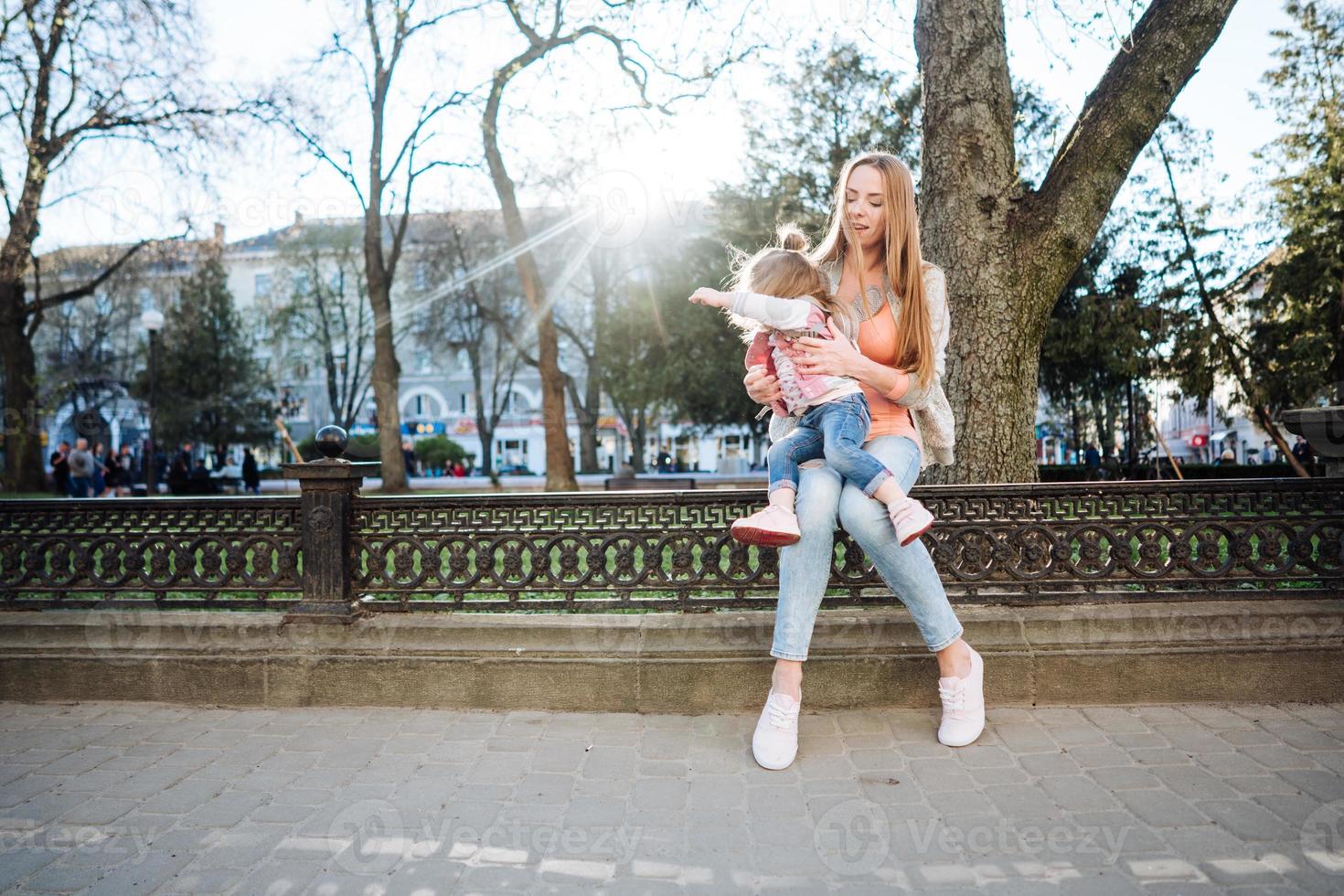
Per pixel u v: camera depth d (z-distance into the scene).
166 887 1.98
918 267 2.74
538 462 50.81
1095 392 20.50
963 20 4.32
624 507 3.34
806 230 16.56
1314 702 3.12
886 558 2.69
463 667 3.28
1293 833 2.13
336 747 2.90
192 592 3.50
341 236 33.50
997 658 3.14
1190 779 2.47
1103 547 3.28
